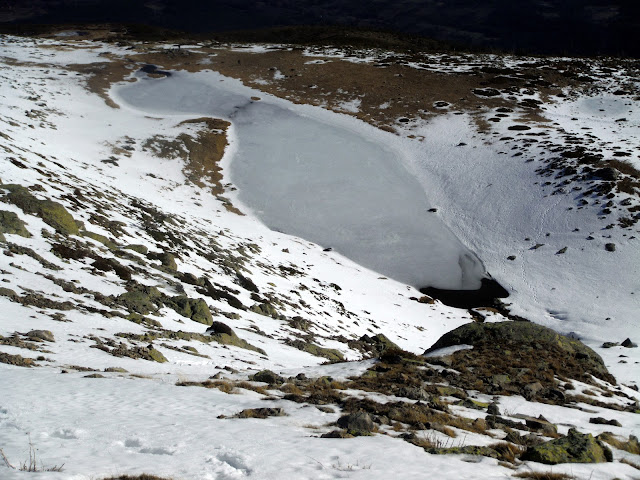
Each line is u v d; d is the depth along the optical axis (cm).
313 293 4712
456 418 1425
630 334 4431
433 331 4803
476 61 12262
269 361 2488
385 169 7988
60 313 2178
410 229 6825
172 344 2258
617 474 1063
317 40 16050
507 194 6956
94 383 1398
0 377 1334
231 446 981
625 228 5853
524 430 1438
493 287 5778
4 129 5706
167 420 1134
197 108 9731
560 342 2558
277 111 9644
